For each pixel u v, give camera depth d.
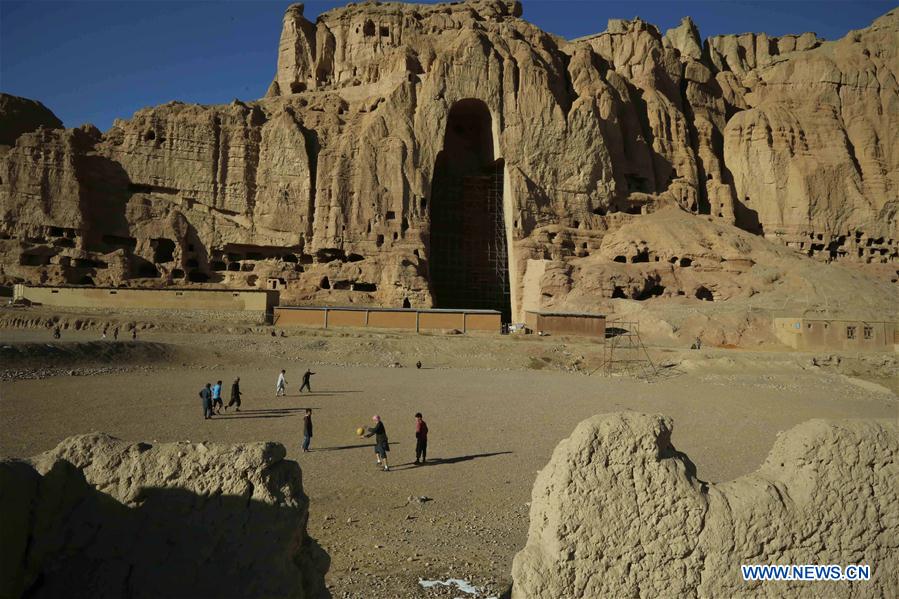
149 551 5.52
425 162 69.19
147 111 72.31
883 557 5.90
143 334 41.50
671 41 99.12
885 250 82.25
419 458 17.67
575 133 73.25
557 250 67.56
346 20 86.25
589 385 33.78
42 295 49.66
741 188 83.81
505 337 47.75
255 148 72.12
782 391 33.66
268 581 5.48
